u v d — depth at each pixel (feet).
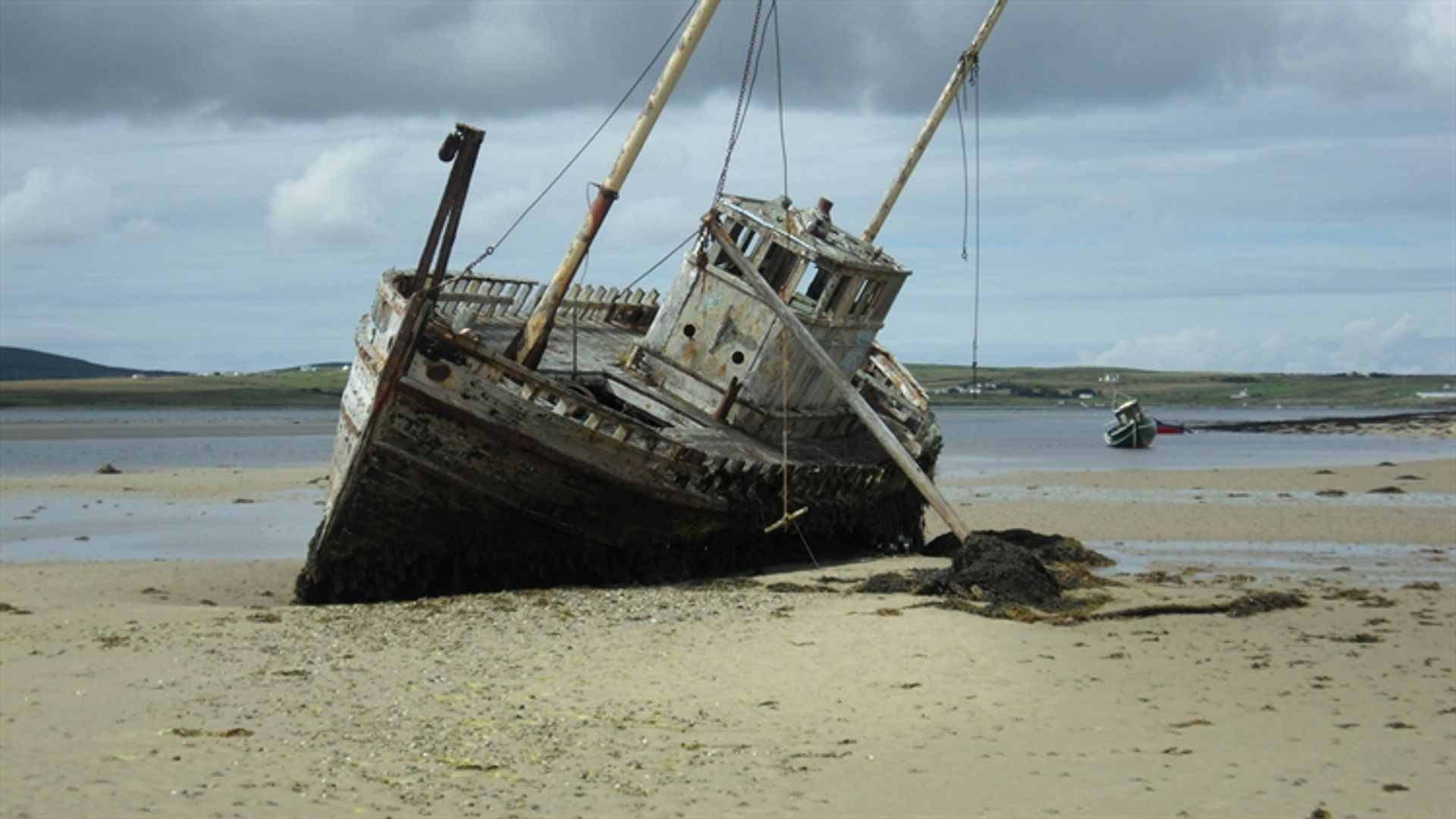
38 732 43.19
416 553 73.00
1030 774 39.99
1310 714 47.91
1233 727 45.93
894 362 128.88
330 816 35.19
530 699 48.01
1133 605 68.44
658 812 36.01
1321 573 89.20
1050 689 50.60
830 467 88.63
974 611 66.03
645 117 79.15
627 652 55.77
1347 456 252.01
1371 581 85.05
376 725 44.34
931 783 38.83
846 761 40.88
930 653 55.42
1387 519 126.21
